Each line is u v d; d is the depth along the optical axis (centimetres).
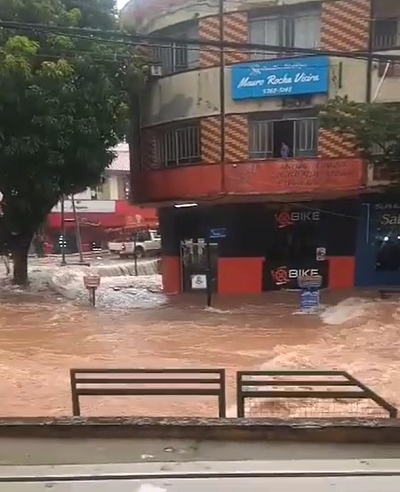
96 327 1329
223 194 1692
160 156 1870
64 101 1593
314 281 1565
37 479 155
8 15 1555
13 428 199
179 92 1756
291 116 1645
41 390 825
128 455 179
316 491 144
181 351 1083
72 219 4022
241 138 1680
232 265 1827
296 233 1809
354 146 1526
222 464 166
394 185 1564
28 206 1833
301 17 1619
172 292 1912
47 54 1592
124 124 1689
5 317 1455
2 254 2084
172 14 1741
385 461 167
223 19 1664
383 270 1800
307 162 1628
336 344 1090
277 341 1141
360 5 1559
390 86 1579
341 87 1598
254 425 194
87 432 198
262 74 1644
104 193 4216
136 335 1235
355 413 653
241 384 568
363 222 1780
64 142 1612
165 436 194
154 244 3625
